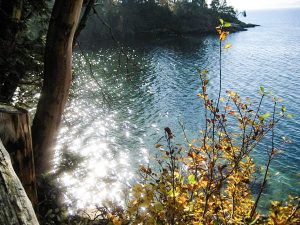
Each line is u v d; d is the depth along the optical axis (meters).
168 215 2.96
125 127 29.81
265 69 63.41
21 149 2.92
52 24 5.12
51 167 5.89
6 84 7.41
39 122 5.54
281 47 97.25
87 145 24.61
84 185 11.30
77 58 53.06
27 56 7.68
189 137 27.66
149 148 25.42
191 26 126.19
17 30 7.64
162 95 41.97
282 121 30.62
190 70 58.91
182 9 128.75
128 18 107.56
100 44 83.12
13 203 1.48
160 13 117.19
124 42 95.25
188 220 3.18
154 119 32.72
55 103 5.45
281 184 18.19
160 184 3.02
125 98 39.31
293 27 193.12
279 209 3.01
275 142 25.61
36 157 5.59
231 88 47.84
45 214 4.79
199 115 34.03
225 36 3.55
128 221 3.29
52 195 5.24
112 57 62.84
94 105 33.47
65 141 22.77
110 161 22.45
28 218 1.47
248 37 127.00
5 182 1.56
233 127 25.64
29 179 3.16
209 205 3.32
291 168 21.16
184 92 43.94
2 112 2.74
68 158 12.02
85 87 39.31
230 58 74.88
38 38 8.30
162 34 116.06
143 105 37.34
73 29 5.20
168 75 54.41
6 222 1.37
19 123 2.83
